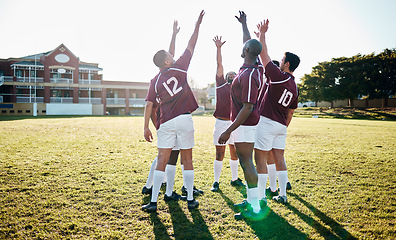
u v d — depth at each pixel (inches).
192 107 119.3
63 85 1456.7
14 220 95.7
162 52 116.3
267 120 122.0
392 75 1387.8
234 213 109.4
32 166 174.6
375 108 1439.5
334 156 235.0
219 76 153.6
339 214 108.6
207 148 274.4
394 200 124.3
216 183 144.2
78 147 258.4
